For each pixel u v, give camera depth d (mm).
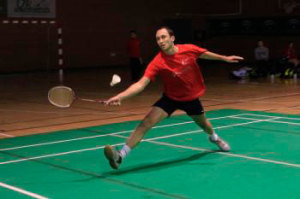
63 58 26875
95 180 5973
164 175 6160
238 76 20812
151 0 29641
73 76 23312
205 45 31734
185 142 8180
